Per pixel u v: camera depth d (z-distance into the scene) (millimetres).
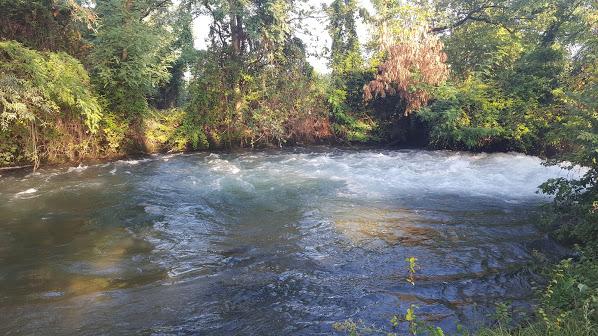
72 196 10586
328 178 12742
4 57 12750
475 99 17531
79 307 5305
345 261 6766
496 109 17438
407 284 5941
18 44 12844
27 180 12320
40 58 13125
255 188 11547
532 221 8594
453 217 8930
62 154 14812
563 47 18000
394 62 18375
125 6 16469
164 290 5801
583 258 5699
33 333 4738
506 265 6594
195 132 17844
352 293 5691
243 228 8375
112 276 6215
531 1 18625
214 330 4840
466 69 21000
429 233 8000
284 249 7297
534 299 5461
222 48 18953
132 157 16297
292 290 5797
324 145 20203
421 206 9781
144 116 16859
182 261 6785
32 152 13922
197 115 18156
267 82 19203
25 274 6234
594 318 3955
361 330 4762
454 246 7363
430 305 5355
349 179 12570
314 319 5055
